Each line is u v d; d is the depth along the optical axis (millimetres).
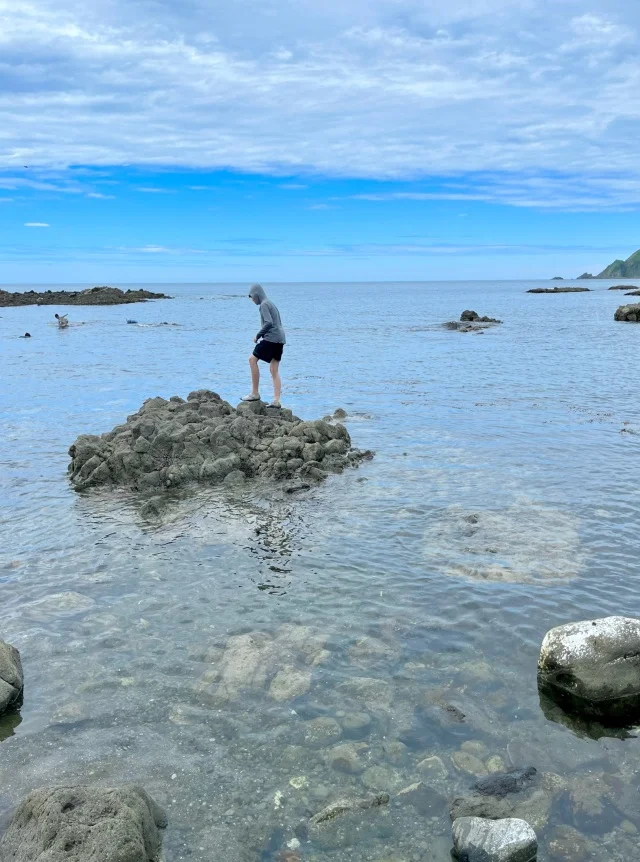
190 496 10438
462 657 5746
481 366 25719
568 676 5266
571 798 4180
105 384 21750
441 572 7395
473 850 3713
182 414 13070
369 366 25938
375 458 12391
